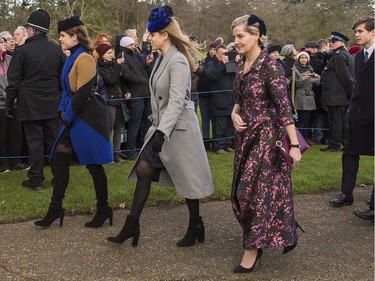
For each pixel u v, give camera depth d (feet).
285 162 12.15
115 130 23.20
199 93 25.41
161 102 13.10
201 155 13.48
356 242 14.28
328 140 27.58
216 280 11.90
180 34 13.17
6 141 21.68
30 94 18.08
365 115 16.14
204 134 26.18
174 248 13.70
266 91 12.05
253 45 12.06
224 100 25.04
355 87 16.72
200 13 80.94
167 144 13.12
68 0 72.49
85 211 16.55
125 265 12.59
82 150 14.52
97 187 15.01
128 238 13.69
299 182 19.86
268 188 11.96
